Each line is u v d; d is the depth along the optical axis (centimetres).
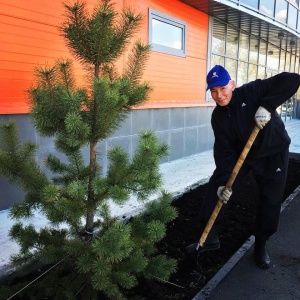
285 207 449
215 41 920
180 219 383
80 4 204
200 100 842
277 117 262
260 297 254
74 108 185
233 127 258
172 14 708
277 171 266
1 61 397
